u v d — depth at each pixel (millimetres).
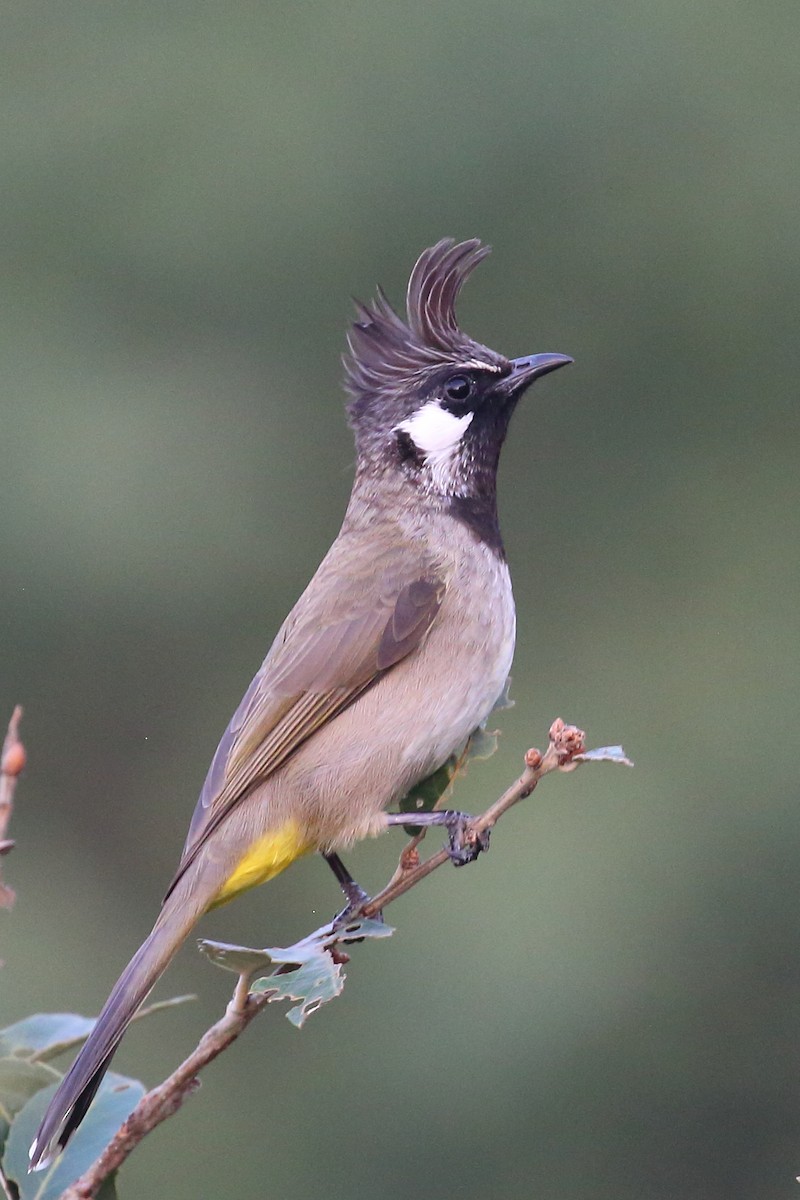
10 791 3850
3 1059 4793
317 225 14250
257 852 6312
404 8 14469
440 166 14445
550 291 14594
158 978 5812
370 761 6387
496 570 6797
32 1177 4691
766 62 14430
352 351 7137
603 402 14641
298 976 4453
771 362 14500
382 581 6629
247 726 6457
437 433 6930
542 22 14383
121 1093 4918
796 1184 11703
